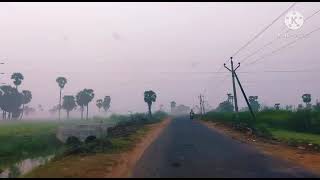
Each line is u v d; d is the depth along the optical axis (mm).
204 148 27000
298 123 46969
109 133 49406
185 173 16328
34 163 29047
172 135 41250
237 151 25016
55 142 46938
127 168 18172
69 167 18609
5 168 26969
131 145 29953
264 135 38094
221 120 75250
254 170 17094
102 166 18766
